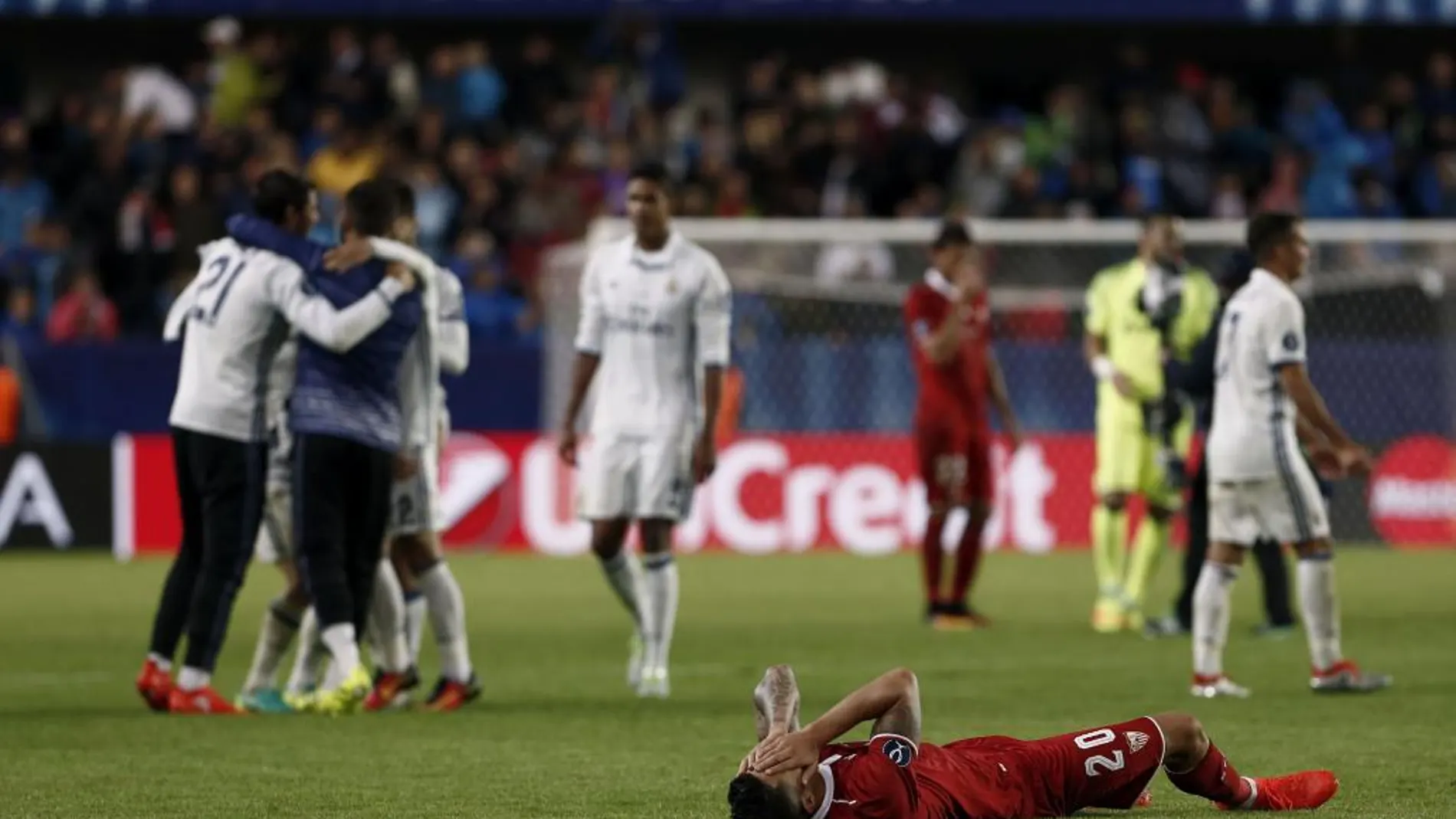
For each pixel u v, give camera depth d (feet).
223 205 241.96
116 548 213.66
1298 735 92.38
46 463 213.87
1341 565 197.57
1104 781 65.31
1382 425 216.95
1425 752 86.99
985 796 62.69
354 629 98.68
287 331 100.89
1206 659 107.96
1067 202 261.65
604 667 125.70
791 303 218.18
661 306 108.17
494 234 250.57
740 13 269.03
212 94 266.36
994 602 168.86
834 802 59.41
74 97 266.16
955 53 300.61
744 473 216.33
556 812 72.28
